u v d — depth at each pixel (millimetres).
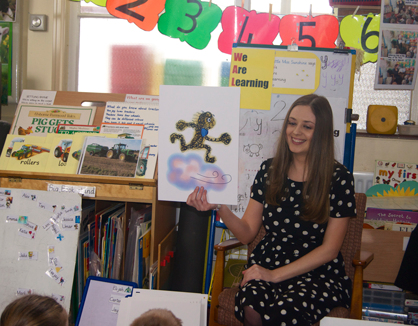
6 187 1496
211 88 1190
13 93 2174
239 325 1136
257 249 1292
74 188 1457
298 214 1236
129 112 1687
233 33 2039
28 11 2176
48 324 882
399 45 2008
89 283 1379
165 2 2045
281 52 1709
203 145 1196
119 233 1520
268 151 1710
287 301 1008
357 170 2053
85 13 2195
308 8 2127
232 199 1185
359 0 2027
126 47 2207
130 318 1120
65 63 2213
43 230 1412
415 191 1921
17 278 1403
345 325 854
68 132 1665
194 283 1718
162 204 1651
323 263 1138
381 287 1667
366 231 1738
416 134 1942
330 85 1697
